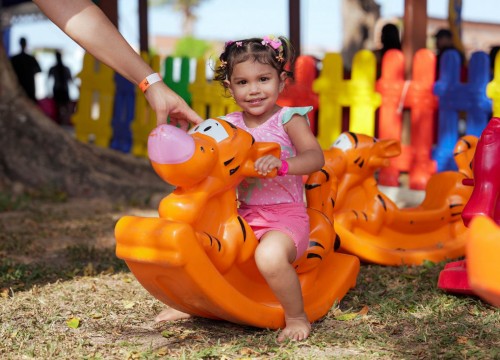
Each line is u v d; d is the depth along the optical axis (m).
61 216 6.70
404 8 7.36
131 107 9.21
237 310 3.09
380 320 3.36
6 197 7.53
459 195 4.92
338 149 4.72
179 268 2.89
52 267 4.60
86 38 3.22
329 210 4.02
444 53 6.78
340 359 2.82
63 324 3.36
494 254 1.82
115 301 3.76
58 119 13.87
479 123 6.59
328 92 7.28
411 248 4.86
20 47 12.85
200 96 8.47
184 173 2.94
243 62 3.29
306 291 3.53
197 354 2.86
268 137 3.39
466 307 3.56
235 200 3.22
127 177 8.50
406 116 7.07
